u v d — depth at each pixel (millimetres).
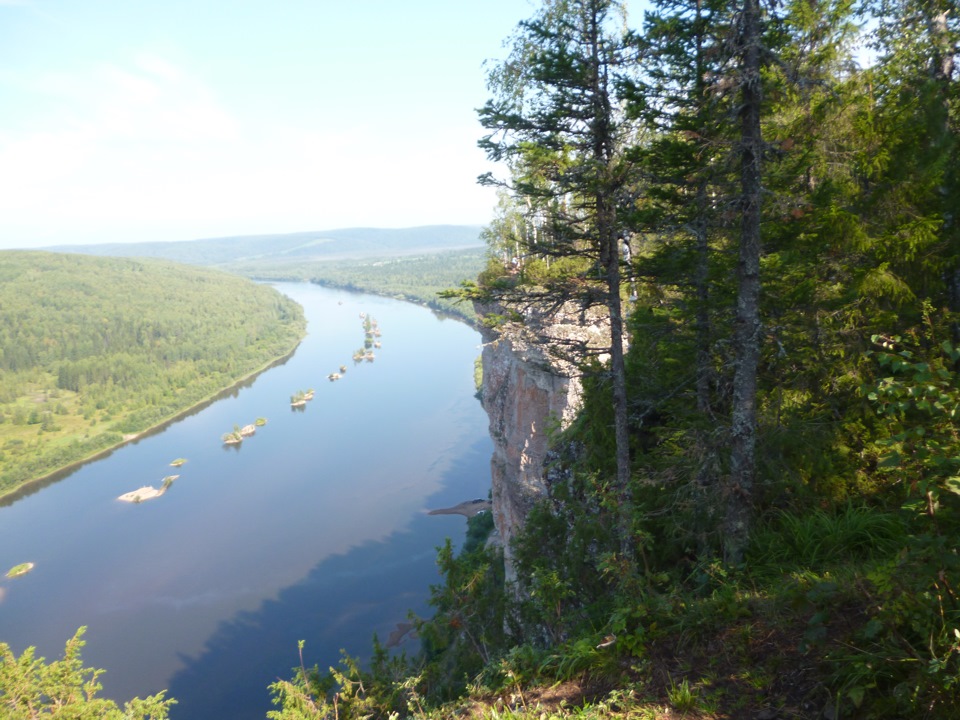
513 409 41062
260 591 83500
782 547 9883
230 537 99500
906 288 11984
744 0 9906
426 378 185000
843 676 5371
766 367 14375
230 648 72062
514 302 15000
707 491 11680
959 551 5152
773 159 11008
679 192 13570
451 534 93125
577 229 14227
